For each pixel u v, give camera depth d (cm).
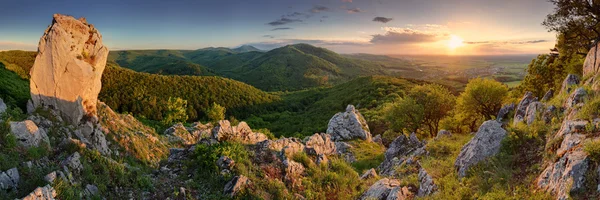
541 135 1488
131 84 10569
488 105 3978
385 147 4809
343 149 4034
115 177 1337
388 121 5291
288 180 1753
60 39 1587
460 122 4325
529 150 1434
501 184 1291
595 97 1393
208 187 1520
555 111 1658
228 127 3400
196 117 10788
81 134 1616
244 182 1526
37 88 1612
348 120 4900
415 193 1616
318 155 2259
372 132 6619
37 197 964
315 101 16075
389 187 1661
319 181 1872
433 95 4838
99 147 1661
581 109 1355
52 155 1295
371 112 8106
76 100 1633
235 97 13200
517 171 1335
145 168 1720
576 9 3081
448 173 1683
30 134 1281
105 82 10162
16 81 2883
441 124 4703
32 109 1584
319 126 8594
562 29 3291
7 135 1195
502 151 1505
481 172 1446
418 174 1845
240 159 1709
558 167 1074
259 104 13938
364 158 3588
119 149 1884
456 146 2189
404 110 4850
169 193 1414
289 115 12962
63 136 1490
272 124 11500
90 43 1739
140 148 2086
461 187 1390
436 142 2411
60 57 1595
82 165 1263
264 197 1512
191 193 1455
